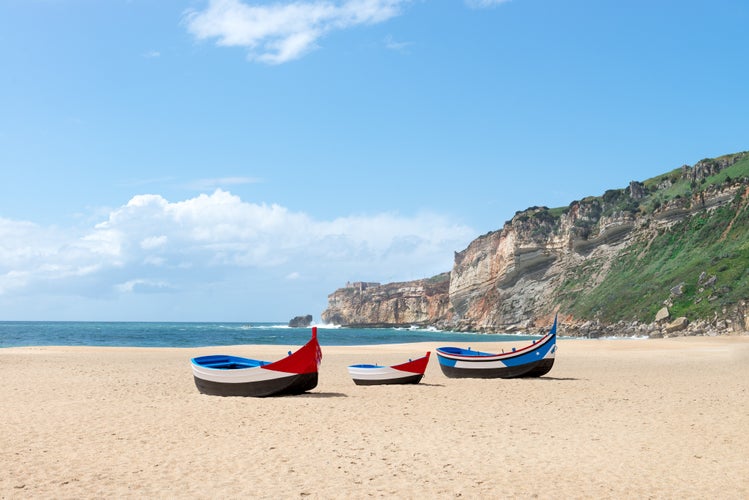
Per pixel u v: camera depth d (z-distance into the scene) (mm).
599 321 112000
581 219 146375
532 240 147250
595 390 25703
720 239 112375
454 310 177250
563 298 133875
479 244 167750
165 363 38438
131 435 15555
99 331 136875
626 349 58094
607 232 138250
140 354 46625
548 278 144750
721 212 120312
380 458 13430
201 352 50406
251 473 12047
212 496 10547
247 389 22734
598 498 10680
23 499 10180
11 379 28000
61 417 17984
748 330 82562
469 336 127312
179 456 13391
